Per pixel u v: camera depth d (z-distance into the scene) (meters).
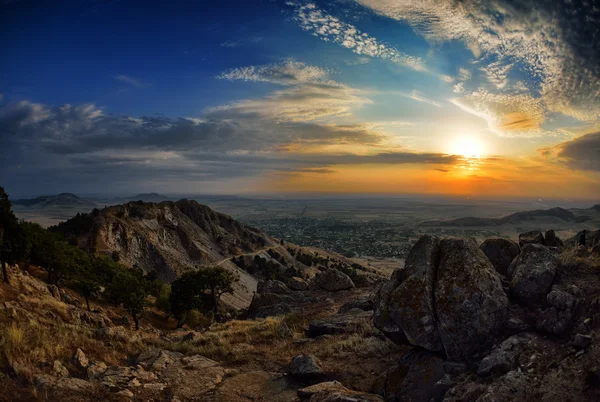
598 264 11.09
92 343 14.91
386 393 10.56
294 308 30.83
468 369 9.63
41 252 46.53
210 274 51.22
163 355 14.83
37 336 13.40
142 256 146.75
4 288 24.81
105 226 142.50
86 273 58.50
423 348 11.16
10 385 9.96
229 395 11.87
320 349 15.77
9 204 31.14
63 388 10.41
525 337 9.48
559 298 9.65
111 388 11.16
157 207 192.62
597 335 8.33
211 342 18.08
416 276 11.40
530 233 16.97
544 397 7.44
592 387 7.20
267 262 184.00
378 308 11.78
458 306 10.16
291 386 12.52
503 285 11.73
